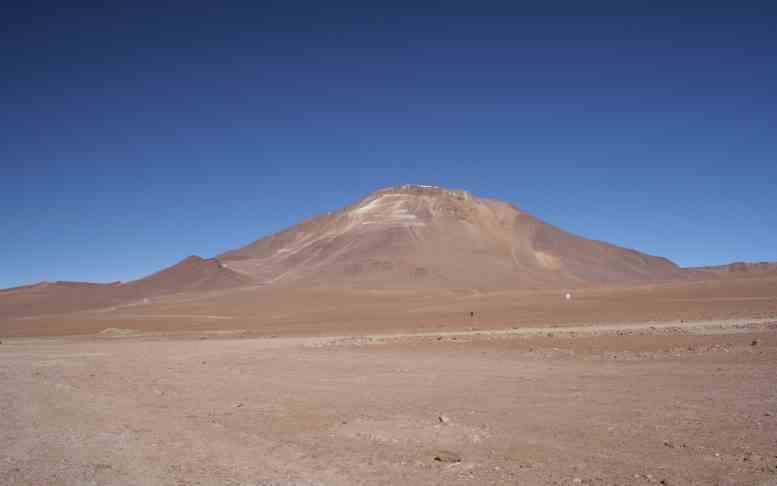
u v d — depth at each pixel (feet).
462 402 52.75
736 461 32.27
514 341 114.83
